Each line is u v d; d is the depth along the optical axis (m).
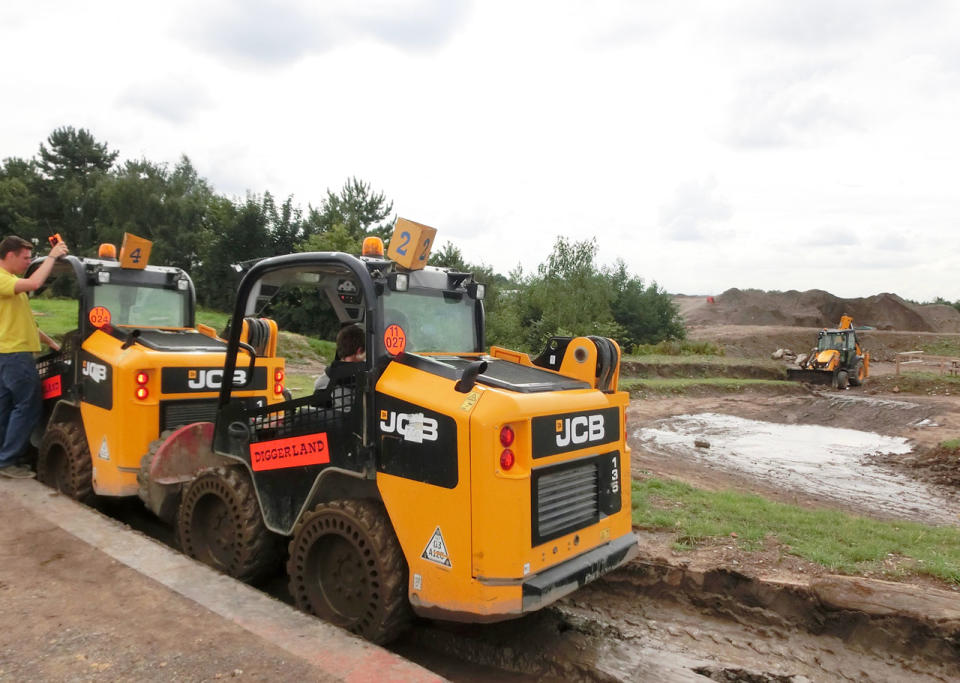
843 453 14.77
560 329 28.28
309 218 35.16
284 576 5.20
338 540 4.09
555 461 3.77
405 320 4.30
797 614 4.72
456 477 3.51
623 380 25.09
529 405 3.61
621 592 5.22
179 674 3.07
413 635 4.45
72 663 3.14
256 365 6.23
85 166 58.69
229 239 33.97
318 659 3.25
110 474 5.70
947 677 4.06
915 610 4.39
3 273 5.84
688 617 4.87
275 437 4.40
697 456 13.81
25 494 5.55
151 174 53.69
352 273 4.18
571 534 3.91
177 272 6.93
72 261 6.24
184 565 4.31
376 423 3.86
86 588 3.94
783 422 19.55
